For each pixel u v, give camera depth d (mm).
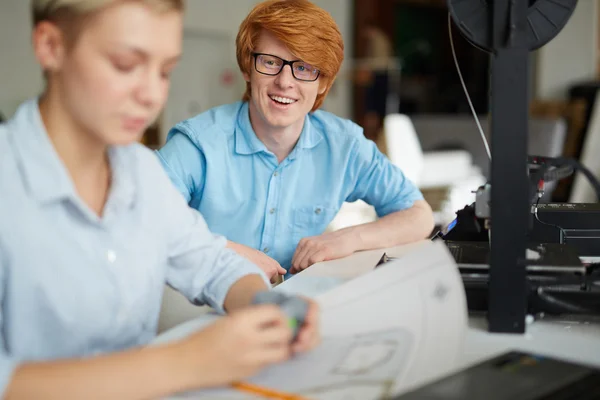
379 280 1021
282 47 1549
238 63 1652
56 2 755
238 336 762
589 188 4504
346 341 887
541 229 1331
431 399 719
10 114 5703
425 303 953
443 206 4102
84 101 784
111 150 947
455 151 4758
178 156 1678
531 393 733
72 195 860
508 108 967
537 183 1163
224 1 7387
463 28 977
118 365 726
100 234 910
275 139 1671
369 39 8812
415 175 4480
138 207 984
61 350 911
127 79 772
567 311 1025
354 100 8969
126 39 750
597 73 7293
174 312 1506
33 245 851
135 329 988
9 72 5676
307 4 1546
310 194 1779
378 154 1836
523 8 947
